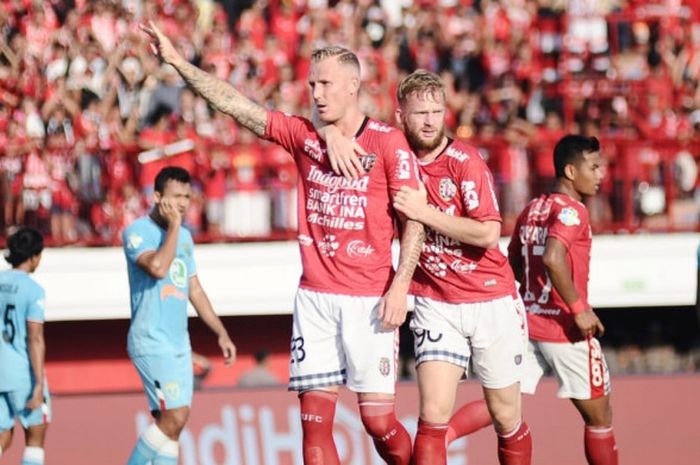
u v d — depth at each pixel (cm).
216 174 4281
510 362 2194
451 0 4731
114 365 4359
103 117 4344
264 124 2073
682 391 3144
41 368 2945
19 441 3180
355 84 2028
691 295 4309
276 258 4241
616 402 3125
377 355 2050
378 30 4669
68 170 4228
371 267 2045
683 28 4788
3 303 2959
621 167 4369
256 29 4656
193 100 4412
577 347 2488
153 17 4553
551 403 3105
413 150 2130
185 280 2836
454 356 2166
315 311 2061
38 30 4478
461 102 4534
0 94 4347
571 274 2475
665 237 4325
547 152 4344
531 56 4678
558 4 4775
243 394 3147
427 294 2188
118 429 3120
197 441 3111
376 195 2027
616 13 4731
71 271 4181
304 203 2078
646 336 4559
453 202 2116
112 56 4419
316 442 2078
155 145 4250
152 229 2817
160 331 2783
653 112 4638
